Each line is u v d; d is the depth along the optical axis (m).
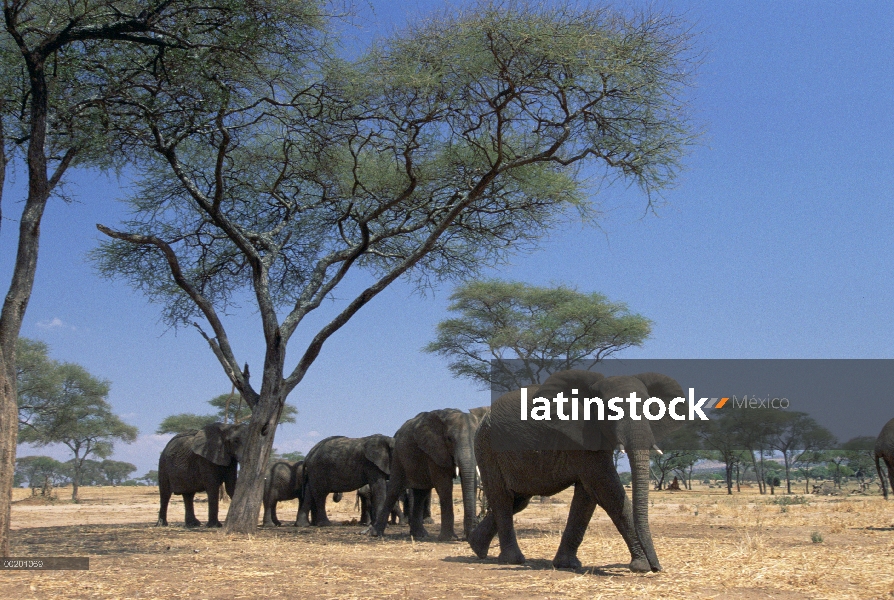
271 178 20.91
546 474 10.22
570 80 15.68
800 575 8.92
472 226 20.94
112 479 107.06
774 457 69.56
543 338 38.09
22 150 16.12
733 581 8.54
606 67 15.24
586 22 15.62
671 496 46.28
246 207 21.75
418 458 16.28
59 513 32.22
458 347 41.25
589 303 38.09
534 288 40.28
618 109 16.78
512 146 18.83
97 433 53.84
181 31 14.34
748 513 25.16
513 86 16.06
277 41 15.56
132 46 15.40
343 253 20.09
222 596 8.21
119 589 8.67
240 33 14.54
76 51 15.23
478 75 16.09
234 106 17.12
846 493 53.34
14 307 11.26
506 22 15.08
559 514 26.66
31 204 11.77
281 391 18.25
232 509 17.64
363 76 16.98
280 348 18.38
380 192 20.44
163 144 17.97
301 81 17.17
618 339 38.09
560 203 19.86
